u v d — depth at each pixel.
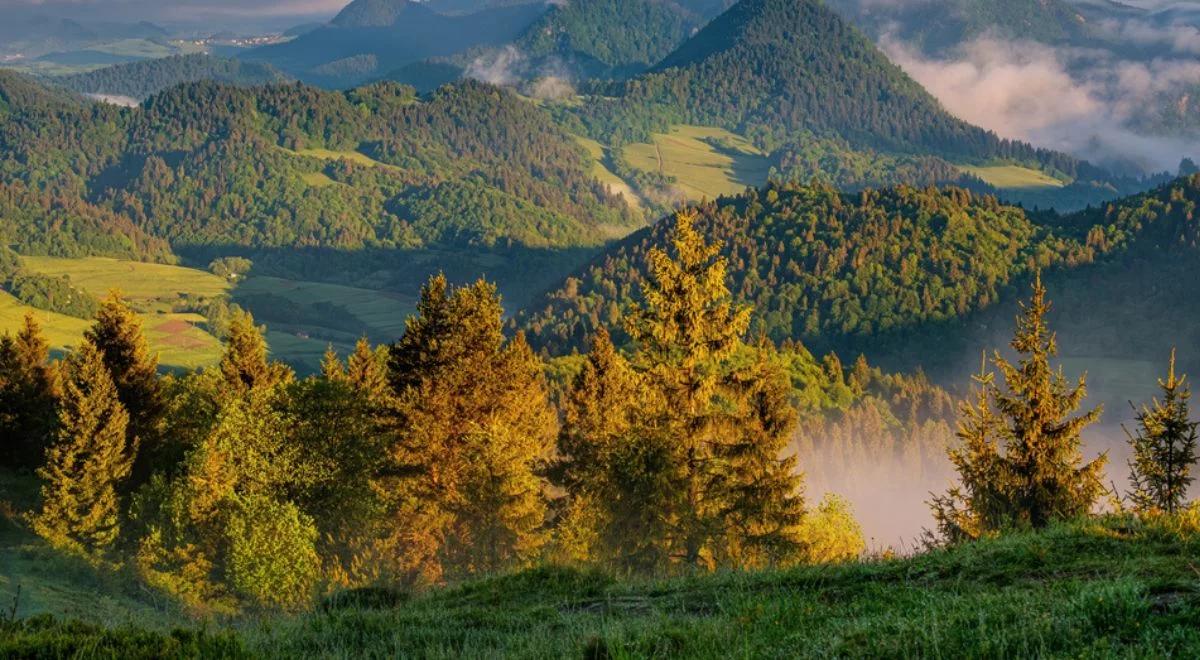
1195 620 7.94
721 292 36.22
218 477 40.19
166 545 40.19
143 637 11.15
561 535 39.75
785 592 13.09
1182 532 12.51
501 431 38.88
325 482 40.59
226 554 38.50
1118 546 12.35
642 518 34.25
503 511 37.53
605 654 10.31
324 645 13.10
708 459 35.47
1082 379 32.31
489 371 41.81
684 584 15.73
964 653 8.09
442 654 11.78
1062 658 7.55
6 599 30.41
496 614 14.85
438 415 40.62
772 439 35.44
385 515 40.28
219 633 11.79
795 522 35.09
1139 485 30.50
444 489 40.22
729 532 34.62
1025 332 32.81
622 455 34.78
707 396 35.97
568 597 16.33
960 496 33.56
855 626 9.52
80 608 31.23
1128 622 8.09
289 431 40.97
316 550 39.66
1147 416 30.31
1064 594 9.47
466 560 38.28
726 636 10.37
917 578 12.82
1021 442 32.44
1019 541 13.32
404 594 19.36
